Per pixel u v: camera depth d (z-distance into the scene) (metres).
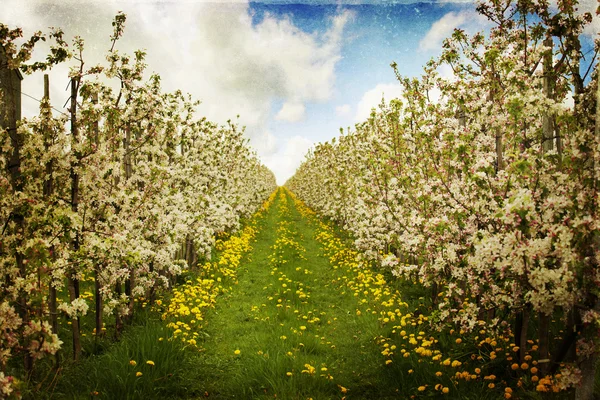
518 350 4.79
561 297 3.57
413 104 7.43
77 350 5.46
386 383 5.12
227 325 7.56
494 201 4.42
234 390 5.08
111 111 5.89
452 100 6.45
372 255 10.59
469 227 5.11
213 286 9.81
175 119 9.19
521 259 3.68
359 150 12.62
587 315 3.44
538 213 3.81
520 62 4.87
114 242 5.38
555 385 3.83
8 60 4.36
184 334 6.36
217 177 13.20
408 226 7.34
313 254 15.02
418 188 6.89
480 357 5.00
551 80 4.38
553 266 3.96
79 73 5.16
